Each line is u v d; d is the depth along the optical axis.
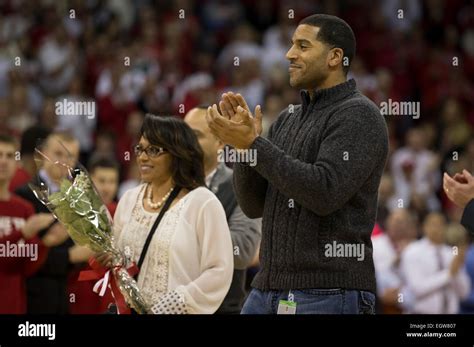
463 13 29.00
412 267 16.31
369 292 9.09
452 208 20.86
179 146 9.80
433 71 27.52
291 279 9.00
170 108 24.80
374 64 27.86
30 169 12.94
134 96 25.05
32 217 12.16
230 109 8.87
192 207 9.70
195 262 9.66
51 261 12.33
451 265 16.31
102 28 28.28
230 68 26.86
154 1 29.28
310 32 9.30
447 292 16.31
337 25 9.32
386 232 17.77
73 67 26.59
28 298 12.36
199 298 9.45
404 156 23.88
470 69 28.00
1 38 27.28
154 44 27.28
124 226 10.00
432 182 23.44
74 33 27.94
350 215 9.00
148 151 9.83
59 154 9.93
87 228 9.56
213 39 28.45
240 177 9.40
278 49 27.30
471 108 27.09
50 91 26.39
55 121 23.80
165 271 9.59
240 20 29.53
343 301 8.91
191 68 27.09
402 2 28.89
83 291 12.57
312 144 9.05
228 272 9.64
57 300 12.43
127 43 27.84
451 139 25.31
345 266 8.91
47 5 28.44
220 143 11.54
